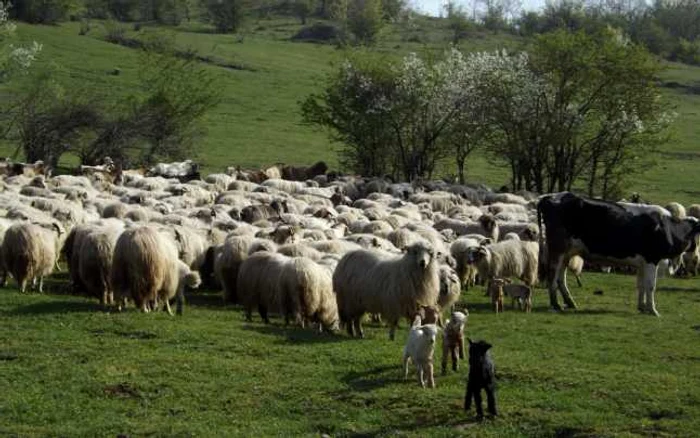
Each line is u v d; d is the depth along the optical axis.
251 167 66.69
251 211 35.41
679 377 17.16
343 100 59.81
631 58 52.41
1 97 72.38
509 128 55.81
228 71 102.81
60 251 27.86
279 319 22.22
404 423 14.39
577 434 13.91
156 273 20.41
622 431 13.99
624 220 25.73
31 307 20.62
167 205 35.41
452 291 22.11
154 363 16.89
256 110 87.75
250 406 15.12
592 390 16.00
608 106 53.56
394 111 57.75
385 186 49.75
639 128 51.97
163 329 19.12
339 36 144.25
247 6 153.50
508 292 25.09
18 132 62.44
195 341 18.50
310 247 24.16
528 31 170.62
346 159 66.12
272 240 27.02
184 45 113.38
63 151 60.03
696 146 81.19
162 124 63.66
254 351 17.98
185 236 25.83
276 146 74.94
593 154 54.25
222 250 24.45
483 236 30.86
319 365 17.22
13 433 13.80
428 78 58.16
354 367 17.17
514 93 54.91
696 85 117.00
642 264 25.77
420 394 15.50
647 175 67.69
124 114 64.25
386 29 157.12
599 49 53.06
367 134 59.31
